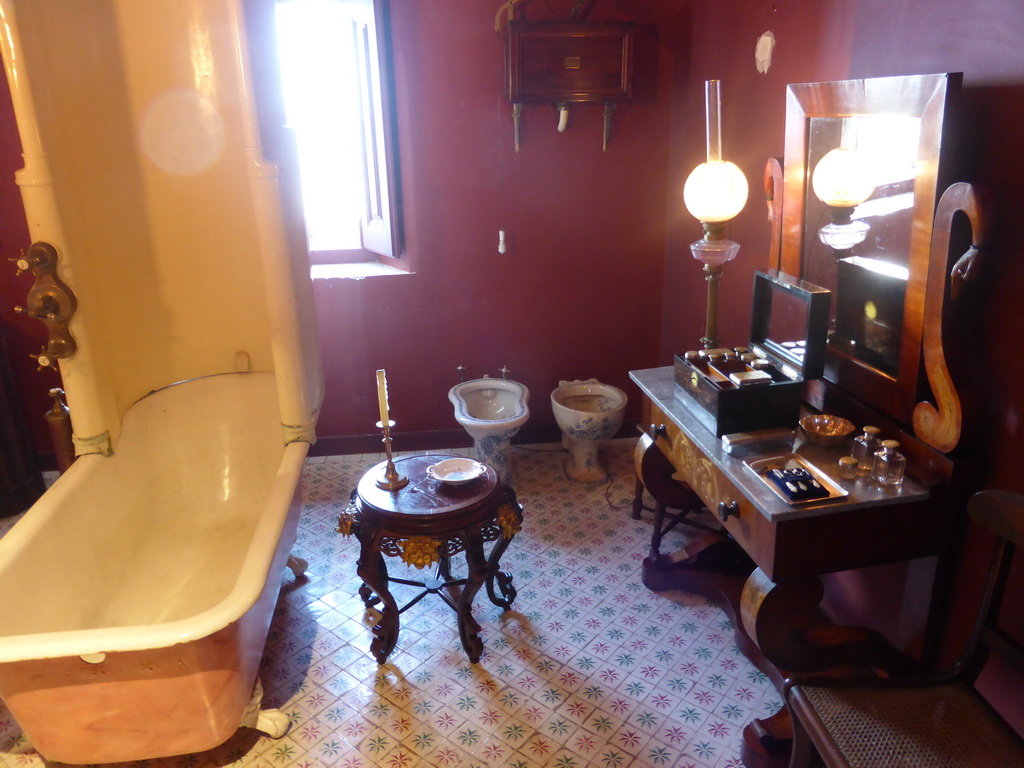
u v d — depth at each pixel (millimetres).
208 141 2676
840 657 1849
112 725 1782
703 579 2496
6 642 1625
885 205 1744
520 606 2551
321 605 2580
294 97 3555
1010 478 1586
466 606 2219
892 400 1807
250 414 2840
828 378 2055
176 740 1835
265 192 2389
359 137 3400
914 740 1428
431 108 3197
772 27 2400
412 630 2453
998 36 1519
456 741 2029
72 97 2424
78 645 1627
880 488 1658
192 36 2594
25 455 3217
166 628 1676
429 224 3338
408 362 3527
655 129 3311
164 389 2801
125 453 2574
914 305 1675
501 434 3105
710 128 2121
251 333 2875
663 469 2568
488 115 3227
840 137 1874
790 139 2066
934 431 1658
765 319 2152
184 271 2770
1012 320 1551
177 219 2723
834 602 2303
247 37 2273
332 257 3645
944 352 1577
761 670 2215
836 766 1392
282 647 2379
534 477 3389
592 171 3348
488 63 3166
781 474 1689
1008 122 1508
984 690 1727
